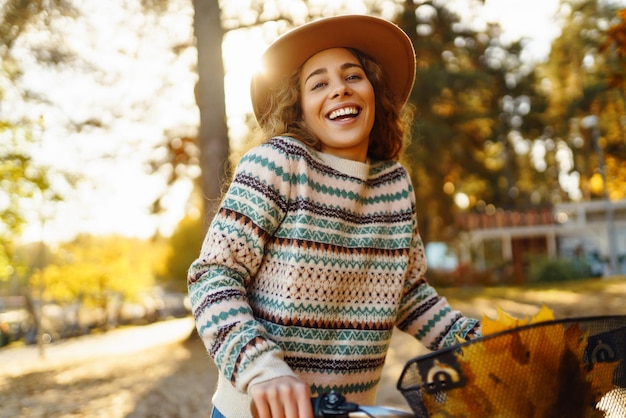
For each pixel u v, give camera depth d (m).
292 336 1.46
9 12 8.40
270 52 1.71
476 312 12.13
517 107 29.00
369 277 1.60
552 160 39.47
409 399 1.12
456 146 22.39
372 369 1.57
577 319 1.16
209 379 7.18
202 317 1.33
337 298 1.53
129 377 7.66
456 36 20.17
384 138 1.89
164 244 35.53
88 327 18.86
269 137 1.73
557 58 34.12
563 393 1.13
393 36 1.81
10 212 9.68
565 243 33.53
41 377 7.99
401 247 1.66
